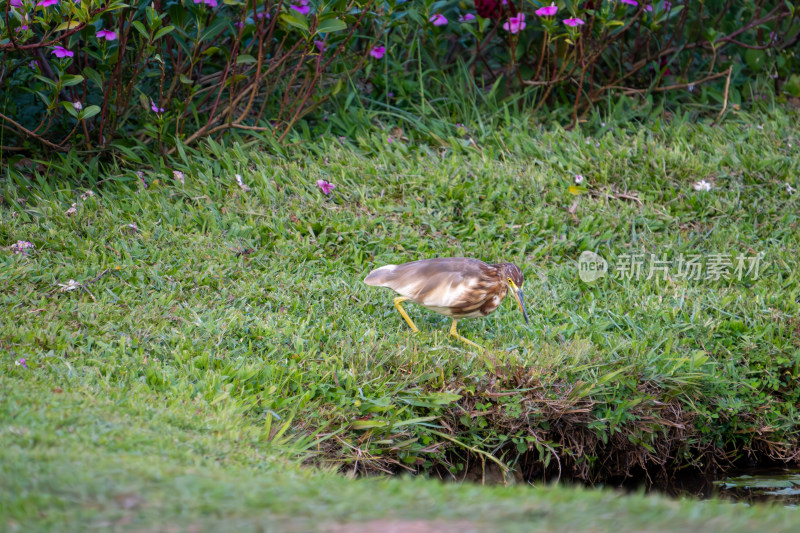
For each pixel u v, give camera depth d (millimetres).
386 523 5293
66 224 12359
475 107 16531
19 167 14234
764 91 18312
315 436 8844
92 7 11969
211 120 14758
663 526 5465
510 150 15664
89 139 14234
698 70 18469
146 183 13844
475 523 5348
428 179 14211
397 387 9484
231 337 10102
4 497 5371
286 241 12438
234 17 15148
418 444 9352
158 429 7477
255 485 6164
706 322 11320
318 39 15117
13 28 12023
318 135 15969
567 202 14234
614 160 15117
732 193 14547
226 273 11539
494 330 11172
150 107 14406
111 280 11039
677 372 10383
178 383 8875
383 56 17109
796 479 10359
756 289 12367
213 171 14273
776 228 14039
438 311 10469
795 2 18016
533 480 10102
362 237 12719
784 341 11195
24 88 13406
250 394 9086
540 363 10070
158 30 13148
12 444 6477
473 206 13703
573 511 5730
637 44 17656
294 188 13703
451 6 17938
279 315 10641
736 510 6254
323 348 10125
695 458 10648
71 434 6879
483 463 9555
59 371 8508
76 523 5102
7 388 7656
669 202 14312
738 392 10664
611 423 9883
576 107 16609
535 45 17375
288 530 5117
